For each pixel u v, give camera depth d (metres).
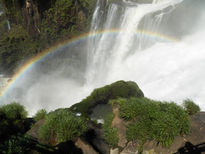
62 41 30.69
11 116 9.38
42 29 31.19
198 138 7.16
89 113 11.22
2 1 33.66
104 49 28.00
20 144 6.50
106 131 8.09
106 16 27.94
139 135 7.20
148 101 8.42
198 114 9.09
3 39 33.62
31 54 31.64
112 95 12.37
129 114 7.90
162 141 6.81
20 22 33.59
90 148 6.89
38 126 8.38
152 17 23.72
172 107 7.80
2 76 33.56
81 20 29.44
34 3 29.34
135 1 29.88
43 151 6.58
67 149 6.75
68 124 7.34
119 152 7.32
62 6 28.67
